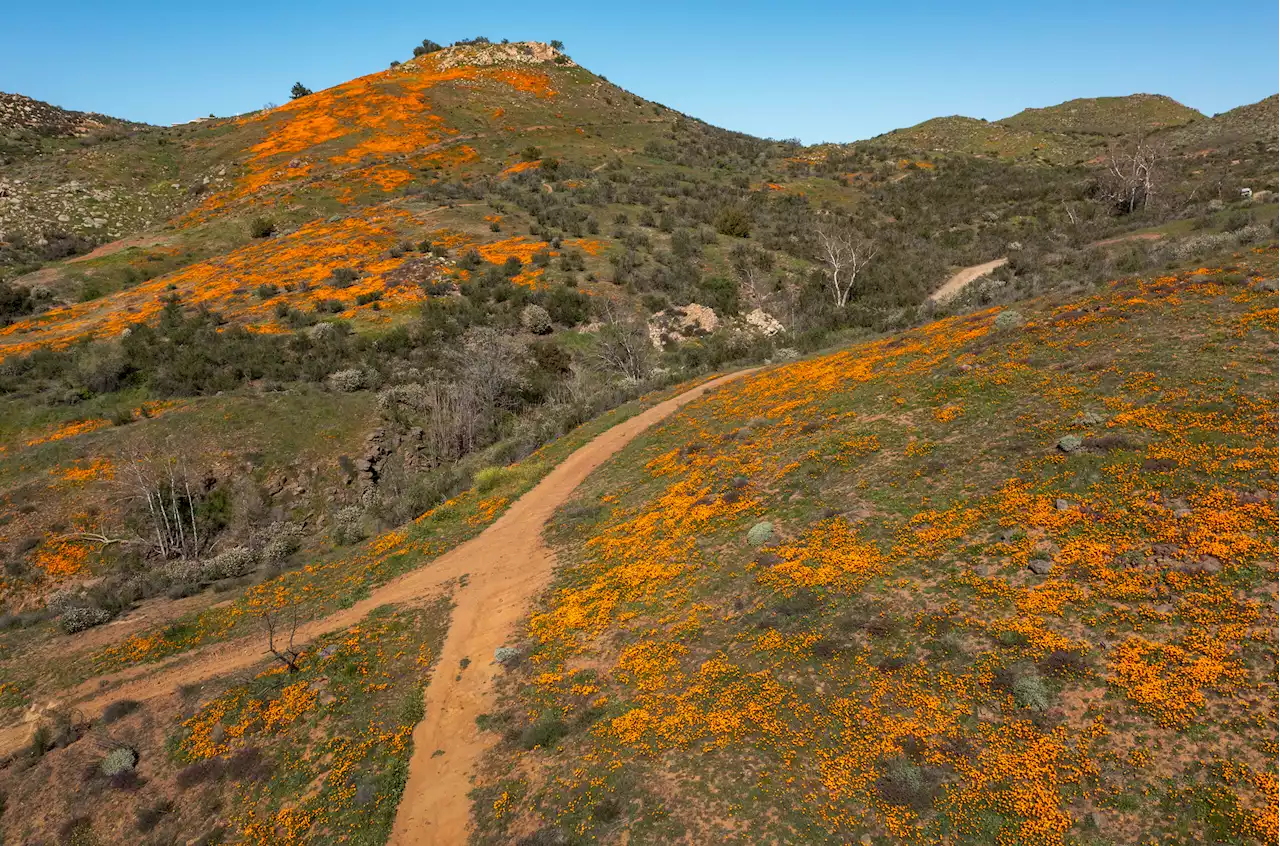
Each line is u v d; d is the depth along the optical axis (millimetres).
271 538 36750
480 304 62781
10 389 47781
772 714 14938
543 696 18172
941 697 13984
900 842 11492
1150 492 17000
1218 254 32344
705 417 35938
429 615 23938
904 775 12477
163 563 34781
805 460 25266
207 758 18094
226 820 16359
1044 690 13266
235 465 40969
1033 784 11734
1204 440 18062
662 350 60719
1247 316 23625
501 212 85500
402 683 20375
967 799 11844
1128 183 81188
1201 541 15062
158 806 16875
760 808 12867
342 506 41000
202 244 81312
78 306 64562
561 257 72875
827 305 66438
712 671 16797
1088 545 16203
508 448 42625
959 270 76500
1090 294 31438
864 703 14453
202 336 55625
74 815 17000
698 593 20422
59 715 20766
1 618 29000
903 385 28453
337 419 46156
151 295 65812
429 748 17484
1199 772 11141
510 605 23484
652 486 29578
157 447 40594
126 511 36406
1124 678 12984
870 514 20812
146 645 24266
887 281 70688
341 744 18078
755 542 21703
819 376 34969
